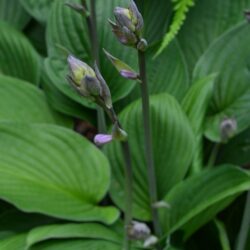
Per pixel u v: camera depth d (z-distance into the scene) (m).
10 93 1.13
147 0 1.13
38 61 1.20
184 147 1.06
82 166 1.04
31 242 0.94
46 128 1.05
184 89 1.14
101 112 1.07
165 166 1.06
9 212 1.04
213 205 1.01
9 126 1.05
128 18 0.79
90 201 1.03
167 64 1.14
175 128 1.06
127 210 0.94
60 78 1.11
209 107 1.14
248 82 1.13
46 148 1.05
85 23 1.11
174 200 1.01
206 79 1.10
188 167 1.06
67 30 1.12
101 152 1.05
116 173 1.07
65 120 1.15
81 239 0.97
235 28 1.14
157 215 0.97
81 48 1.11
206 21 1.20
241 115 1.11
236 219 1.12
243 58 1.13
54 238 0.97
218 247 1.08
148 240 0.86
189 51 1.20
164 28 1.13
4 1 1.30
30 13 1.21
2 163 1.03
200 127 1.09
